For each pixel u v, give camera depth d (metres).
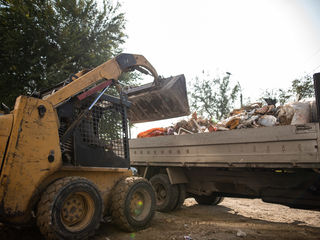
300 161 3.44
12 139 2.75
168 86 5.86
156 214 5.21
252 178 4.51
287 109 4.15
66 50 11.52
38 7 11.47
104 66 4.26
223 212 5.60
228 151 4.31
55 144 3.14
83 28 12.62
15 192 2.73
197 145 4.80
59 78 10.77
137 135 6.72
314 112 3.92
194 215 5.24
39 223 2.82
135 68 5.29
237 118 4.70
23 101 2.90
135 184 3.98
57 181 3.04
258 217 5.05
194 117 6.11
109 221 4.40
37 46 10.85
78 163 3.55
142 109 6.66
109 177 3.97
